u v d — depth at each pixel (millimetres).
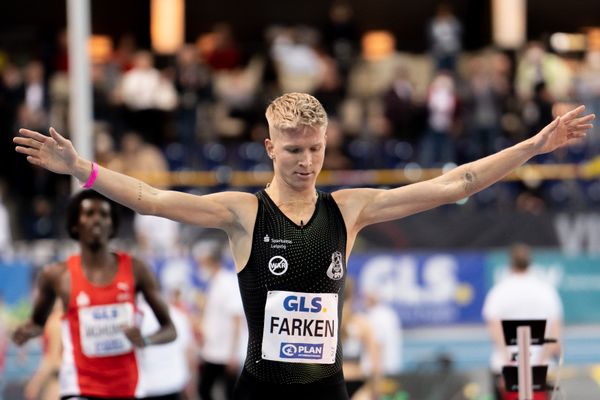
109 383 12562
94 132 30453
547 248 29688
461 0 45938
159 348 16828
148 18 45312
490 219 29578
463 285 28391
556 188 31781
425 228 29344
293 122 8312
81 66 22000
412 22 46188
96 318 12555
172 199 8508
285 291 8562
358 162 32281
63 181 31828
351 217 8797
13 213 31453
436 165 32188
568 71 35750
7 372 24406
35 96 33062
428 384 18266
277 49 35969
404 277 28094
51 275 12719
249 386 8695
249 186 30578
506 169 8656
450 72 35219
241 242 8703
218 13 45812
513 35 43062
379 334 19891
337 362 8750
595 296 29188
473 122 32781
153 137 33156
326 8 46125
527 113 33125
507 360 10773
